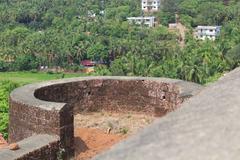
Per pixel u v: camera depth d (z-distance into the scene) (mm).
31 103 10266
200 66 49844
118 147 3350
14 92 11469
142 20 117188
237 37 72750
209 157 3016
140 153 3174
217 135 3232
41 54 89438
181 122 3584
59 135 9758
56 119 9781
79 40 91312
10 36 100188
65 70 86812
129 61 62469
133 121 13391
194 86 12625
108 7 130875
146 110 13586
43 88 12406
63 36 96188
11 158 8391
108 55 86812
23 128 10492
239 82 4594
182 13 122125
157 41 90812
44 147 9211
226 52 60031
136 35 95875
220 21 113250
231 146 3098
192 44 74812
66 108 9914
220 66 48875
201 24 114312
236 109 3633
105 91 13828
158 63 60531
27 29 107750
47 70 87562
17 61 88562
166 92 13141
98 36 94188
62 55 87875
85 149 11367
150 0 134250
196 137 3266
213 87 4562
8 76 81750
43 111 9969
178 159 3039
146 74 54344
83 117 13453
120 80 13781
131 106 13766
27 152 8727
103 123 13172
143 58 67312
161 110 13281
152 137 3402
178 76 49719
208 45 68188
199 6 122125
